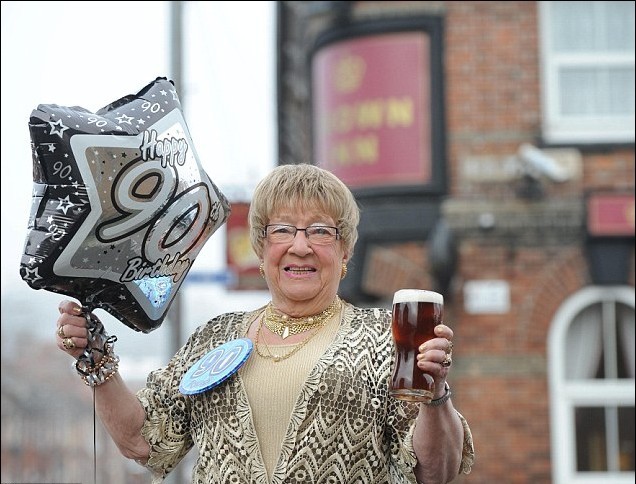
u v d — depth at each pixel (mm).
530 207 10508
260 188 3297
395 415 3092
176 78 10242
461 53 10656
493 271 10516
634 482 10352
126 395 3242
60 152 2998
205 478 3143
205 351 3326
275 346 3205
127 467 13523
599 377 10523
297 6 12172
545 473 10320
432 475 3041
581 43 10703
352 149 10734
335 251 3262
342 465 3039
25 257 3029
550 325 10469
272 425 3082
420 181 10539
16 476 16922
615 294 10484
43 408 31656
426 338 2920
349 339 3162
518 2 10664
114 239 3086
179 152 3234
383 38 10664
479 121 10617
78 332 3148
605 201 10469
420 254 10570
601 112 10633
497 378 10414
